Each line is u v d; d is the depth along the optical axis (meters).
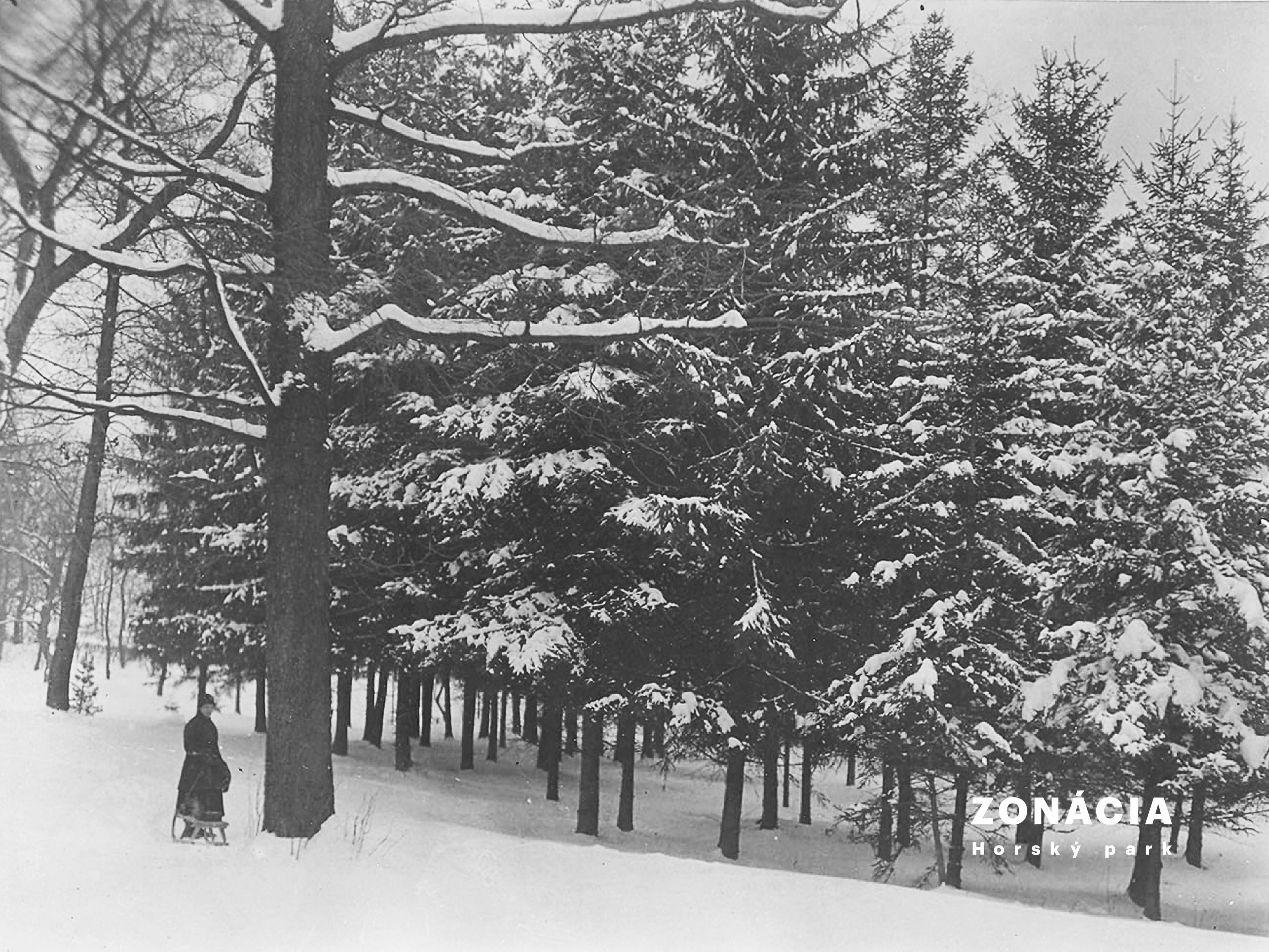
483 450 19.98
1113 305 23.67
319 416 12.84
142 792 14.31
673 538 17.47
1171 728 19.81
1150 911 19.28
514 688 22.28
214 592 27.84
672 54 19.59
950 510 19.48
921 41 26.61
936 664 18.56
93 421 20.20
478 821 19.53
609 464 18.83
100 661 65.75
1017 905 12.19
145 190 13.16
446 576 22.30
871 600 20.47
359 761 28.44
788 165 19.42
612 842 20.83
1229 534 19.92
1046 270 25.23
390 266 15.55
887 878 20.73
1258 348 22.36
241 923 9.09
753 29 18.38
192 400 15.34
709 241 13.42
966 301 23.50
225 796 15.54
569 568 20.11
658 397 17.98
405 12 14.10
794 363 18.53
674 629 19.86
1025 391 21.66
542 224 14.97
